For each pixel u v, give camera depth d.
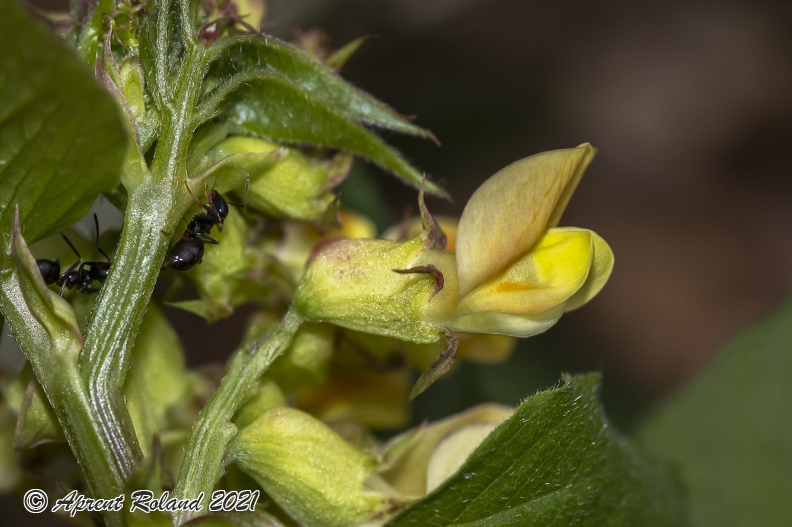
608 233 0.42
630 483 0.14
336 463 0.13
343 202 0.18
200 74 0.13
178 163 0.13
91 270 0.14
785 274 0.41
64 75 0.12
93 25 0.13
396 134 0.31
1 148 0.12
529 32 0.38
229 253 0.14
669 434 0.17
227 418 0.13
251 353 0.13
